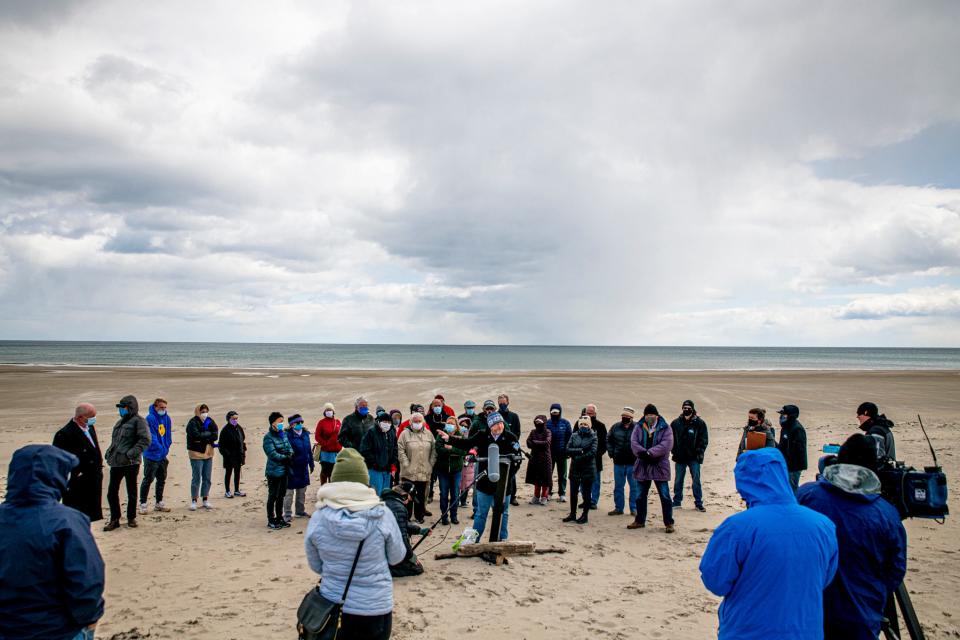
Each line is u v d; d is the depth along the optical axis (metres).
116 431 9.40
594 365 84.69
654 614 6.07
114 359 86.25
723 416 24.61
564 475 11.74
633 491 10.47
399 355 124.50
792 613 2.92
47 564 2.94
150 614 6.02
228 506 11.15
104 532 9.21
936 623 5.73
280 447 9.59
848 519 3.43
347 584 3.69
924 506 4.04
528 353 166.88
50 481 3.09
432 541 8.89
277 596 6.53
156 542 8.69
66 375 42.22
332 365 73.00
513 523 9.97
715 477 13.63
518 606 6.27
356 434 10.38
